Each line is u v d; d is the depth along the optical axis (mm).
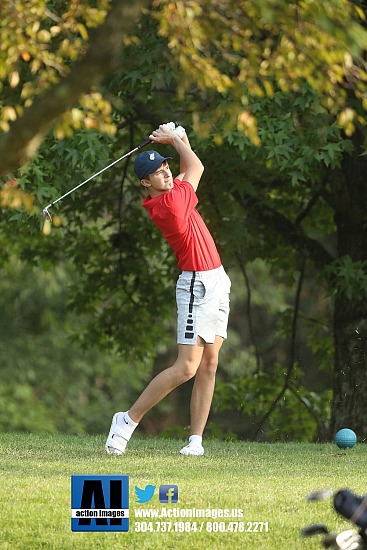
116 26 14258
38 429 96750
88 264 56531
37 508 19344
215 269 25641
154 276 55469
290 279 56312
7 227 51812
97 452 26500
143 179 25344
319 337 59094
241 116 17391
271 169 44156
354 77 17453
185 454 26469
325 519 18859
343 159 44625
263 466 24516
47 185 37938
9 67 17938
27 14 17781
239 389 58531
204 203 45000
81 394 105188
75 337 59469
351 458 26781
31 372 98875
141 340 57688
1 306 99500
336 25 14156
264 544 17688
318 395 60188
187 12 16359
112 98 17875
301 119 37438
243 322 108500
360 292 42438
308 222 55312
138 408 25922
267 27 16828
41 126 14617
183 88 17750
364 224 44781
